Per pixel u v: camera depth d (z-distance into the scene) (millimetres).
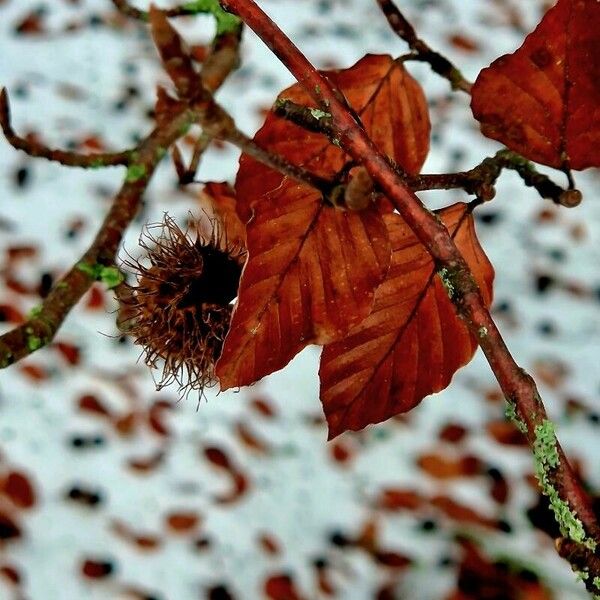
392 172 628
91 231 2688
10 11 3318
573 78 671
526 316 2607
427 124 737
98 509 2209
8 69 3105
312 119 639
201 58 2982
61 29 3281
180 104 678
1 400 2369
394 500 2229
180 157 763
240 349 653
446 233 624
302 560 2146
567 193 682
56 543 2137
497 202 2877
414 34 734
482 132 679
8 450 2275
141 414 2385
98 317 2537
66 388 2410
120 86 3100
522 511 2219
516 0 3467
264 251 653
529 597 2016
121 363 2469
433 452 2332
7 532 2137
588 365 2490
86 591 2059
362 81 733
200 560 2139
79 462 2283
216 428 2389
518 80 674
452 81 736
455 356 672
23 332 636
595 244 2805
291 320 654
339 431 670
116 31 3299
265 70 3154
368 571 2119
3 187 2777
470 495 2250
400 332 670
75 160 685
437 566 2100
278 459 2338
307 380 2529
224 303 761
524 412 607
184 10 750
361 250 655
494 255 2752
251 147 625
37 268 2564
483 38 3285
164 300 761
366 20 3352
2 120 690
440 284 672
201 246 768
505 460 2312
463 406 2439
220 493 2260
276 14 3344
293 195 654
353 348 669
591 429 2332
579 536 600
